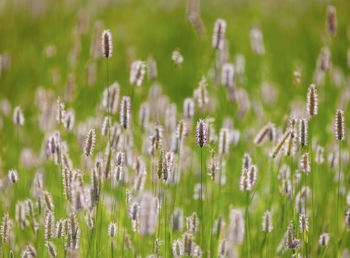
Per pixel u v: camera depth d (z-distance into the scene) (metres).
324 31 11.30
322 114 7.15
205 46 10.12
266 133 4.61
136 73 4.68
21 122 5.25
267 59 9.97
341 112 3.98
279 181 4.80
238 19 13.90
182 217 4.31
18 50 10.13
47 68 9.08
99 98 7.54
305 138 3.82
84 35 10.93
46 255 4.23
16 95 8.48
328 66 6.79
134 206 3.69
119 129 4.28
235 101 6.95
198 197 4.94
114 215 4.12
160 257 4.02
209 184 5.29
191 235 3.69
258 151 6.01
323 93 7.71
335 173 5.36
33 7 13.10
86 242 4.30
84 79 7.72
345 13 13.07
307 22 12.70
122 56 10.24
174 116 5.48
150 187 4.86
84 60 9.35
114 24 13.25
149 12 14.99
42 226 4.34
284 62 10.23
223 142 4.38
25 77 8.98
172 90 9.11
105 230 4.59
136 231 3.85
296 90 8.29
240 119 6.78
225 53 7.06
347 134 6.43
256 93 7.86
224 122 6.04
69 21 12.19
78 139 5.59
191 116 4.68
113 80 8.60
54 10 13.26
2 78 8.69
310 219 4.36
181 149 4.54
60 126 5.37
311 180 4.18
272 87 8.13
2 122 6.78
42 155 5.55
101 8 14.73
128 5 15.81
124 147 4.49
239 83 8.44
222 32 5.48
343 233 4.70
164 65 9.97
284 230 4.42
